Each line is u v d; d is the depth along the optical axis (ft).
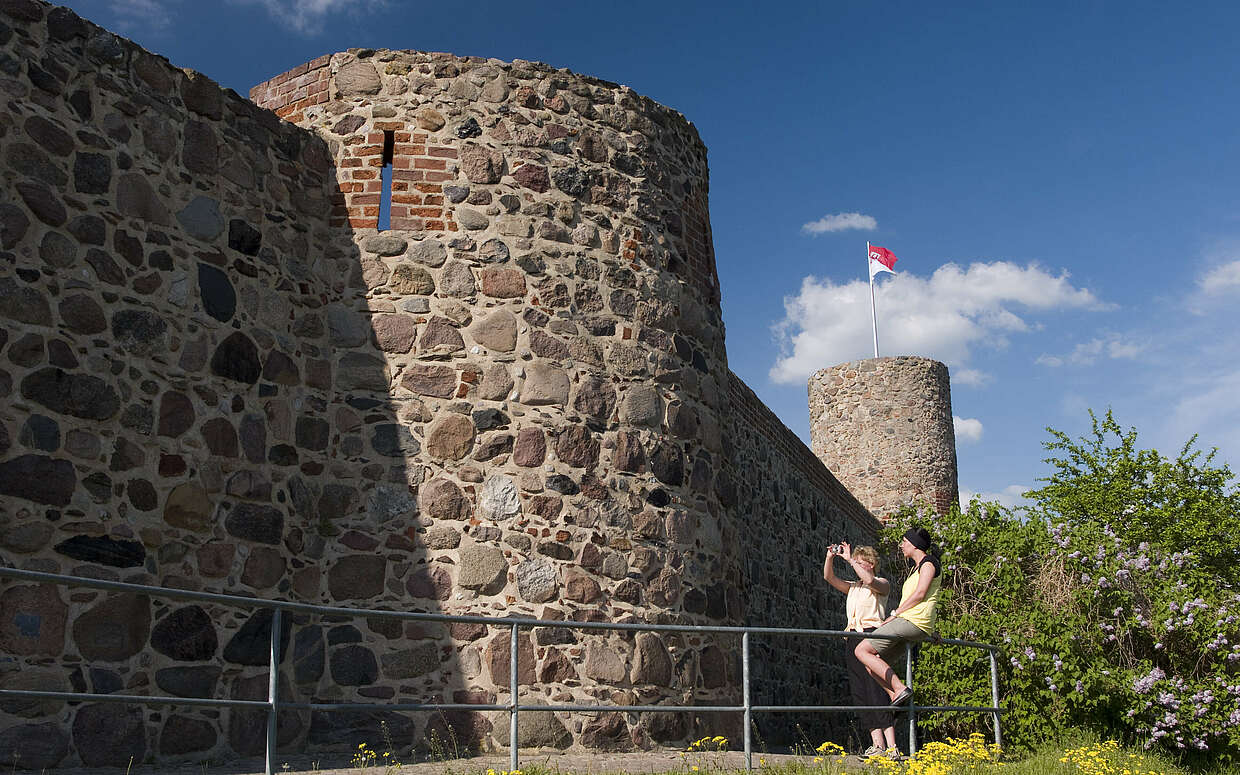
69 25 21.59
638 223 29.09
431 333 25.71
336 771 19.25
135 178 22.26
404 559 24.29
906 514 39.55
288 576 23.61
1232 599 33.30
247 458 23.24
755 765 21.70
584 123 28.81
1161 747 31.50
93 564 19.93
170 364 22.12
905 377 83.20
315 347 25.38
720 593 28.60
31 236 20.12
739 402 42.93
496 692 23.81
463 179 26.86
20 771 18.24
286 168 25.85
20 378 19.45
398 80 27.32
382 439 24.97
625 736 24.90
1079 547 34.35
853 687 24.00
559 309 26.96
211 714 21.42
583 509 25.89
